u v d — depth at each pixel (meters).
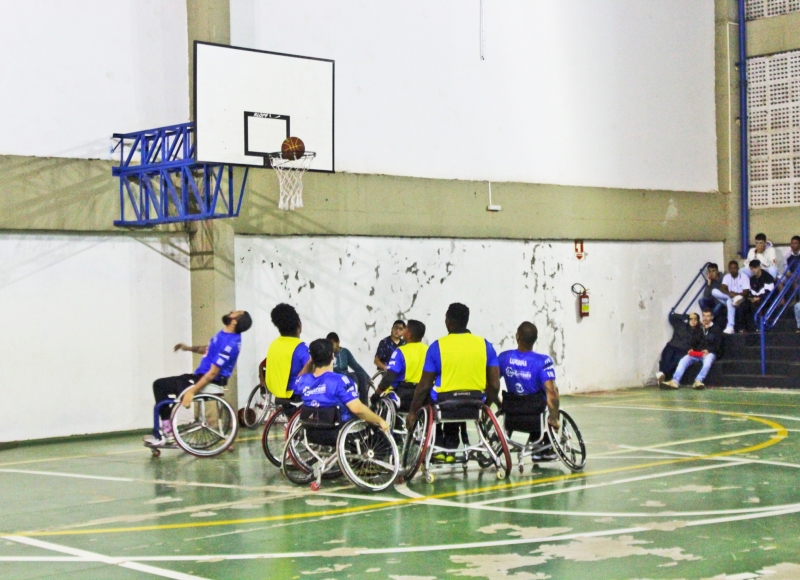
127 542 7.45
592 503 8.41
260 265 15.21
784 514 7.81
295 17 15.64
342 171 16.16
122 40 14.35
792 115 21.48
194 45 13.05
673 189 21.14
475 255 17.86
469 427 14.05
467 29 17.83
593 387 19.50
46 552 7.20
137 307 14.46
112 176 14.20
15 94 13.47
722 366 19.70
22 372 13.48
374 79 16.59
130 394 14.37
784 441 11.90
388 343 15.23
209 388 14.08
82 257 14.00
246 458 11.68
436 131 17.38
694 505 8.23
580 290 19.31
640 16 20.64
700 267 21.61
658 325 20.69
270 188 15.27
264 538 7.40
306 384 9.34
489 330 18.00
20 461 12.05
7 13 13.42
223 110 13.27
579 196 19.33
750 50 22.05
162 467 11.18
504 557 6.59
